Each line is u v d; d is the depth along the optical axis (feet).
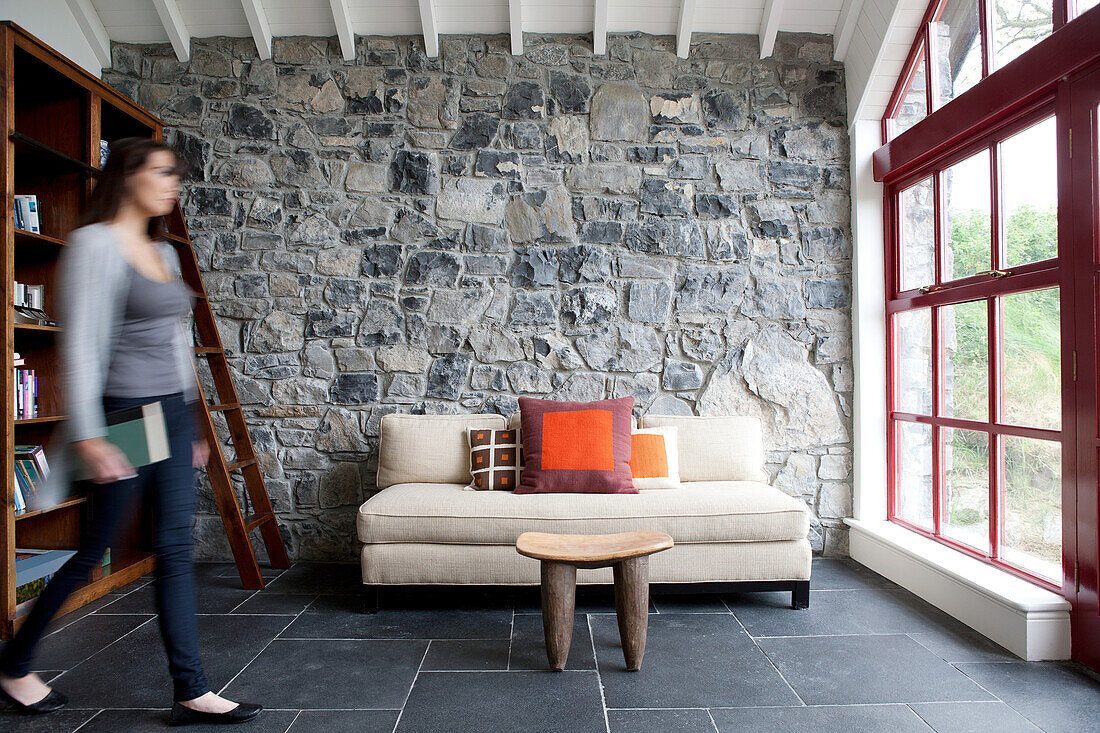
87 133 9.47
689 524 8.59
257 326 11.34
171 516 5.71
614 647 7.61
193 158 11.44
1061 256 7.11
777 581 8.77
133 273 5.44
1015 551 8.05
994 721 5.86
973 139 8.66
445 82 11.48
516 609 8.96
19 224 8.57
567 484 9.32
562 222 11.39
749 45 11.51
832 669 6.97
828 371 11.30
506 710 6.14
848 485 11.26
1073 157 6.89
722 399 11.30
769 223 11.37
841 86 11.45
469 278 11.36
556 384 11.32
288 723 5.90
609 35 11.51
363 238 11.40
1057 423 7.31
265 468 11.32
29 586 8.46
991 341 8.37
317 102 11.49
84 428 5.08
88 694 6.46
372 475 11.30
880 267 11.05
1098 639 6.68
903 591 9.45
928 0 9.69
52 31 10.53
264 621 8.48
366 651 7.52
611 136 11.44
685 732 5.73
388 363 11.32
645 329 11.34
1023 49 7.77
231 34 11.55
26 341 9.50
